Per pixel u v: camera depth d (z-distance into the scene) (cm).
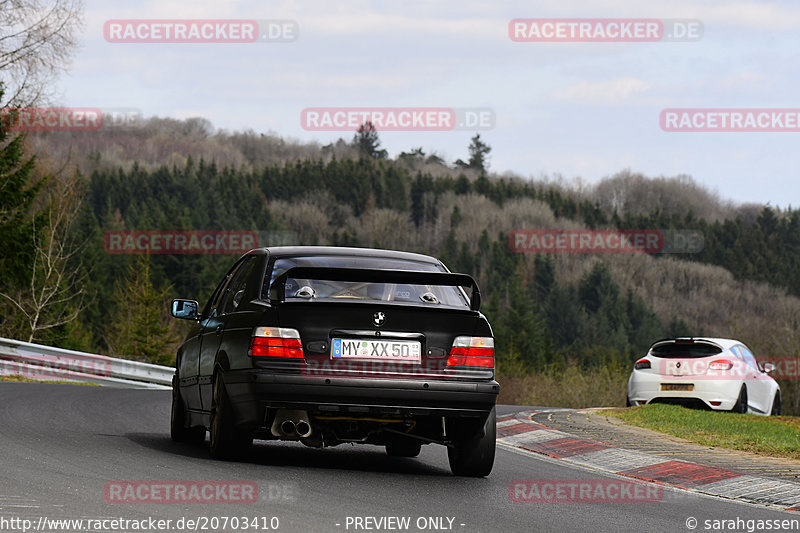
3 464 2534
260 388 2616
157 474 2505
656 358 6094
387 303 2691
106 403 5056
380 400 2645
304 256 2955
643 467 3291
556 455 3709
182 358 3453
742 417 5062
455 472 2909
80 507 2006
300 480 2544
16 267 13925
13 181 13638
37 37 12731
